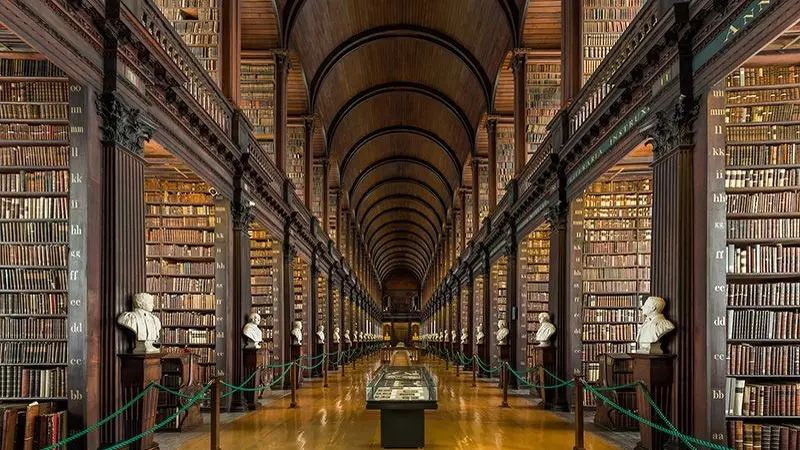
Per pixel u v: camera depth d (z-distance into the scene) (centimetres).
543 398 1377
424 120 3362
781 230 776
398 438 924
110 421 741
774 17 576
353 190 4144
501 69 2153
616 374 1070
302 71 2197
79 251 716
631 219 1386
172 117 960
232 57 1335
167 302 1352
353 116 3173
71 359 710
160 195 1411
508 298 1905
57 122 816
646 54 820
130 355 758
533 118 1830
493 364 2317
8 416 670
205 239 1392
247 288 1399
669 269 776
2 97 818
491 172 2375
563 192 1334
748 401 737
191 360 1136
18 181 805
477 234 2656
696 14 703
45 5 620
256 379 1385
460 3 2041
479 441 977
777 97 806
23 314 786
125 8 751
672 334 762
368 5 2192
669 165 783
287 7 1825
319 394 1706
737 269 770
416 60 2653
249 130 1429
